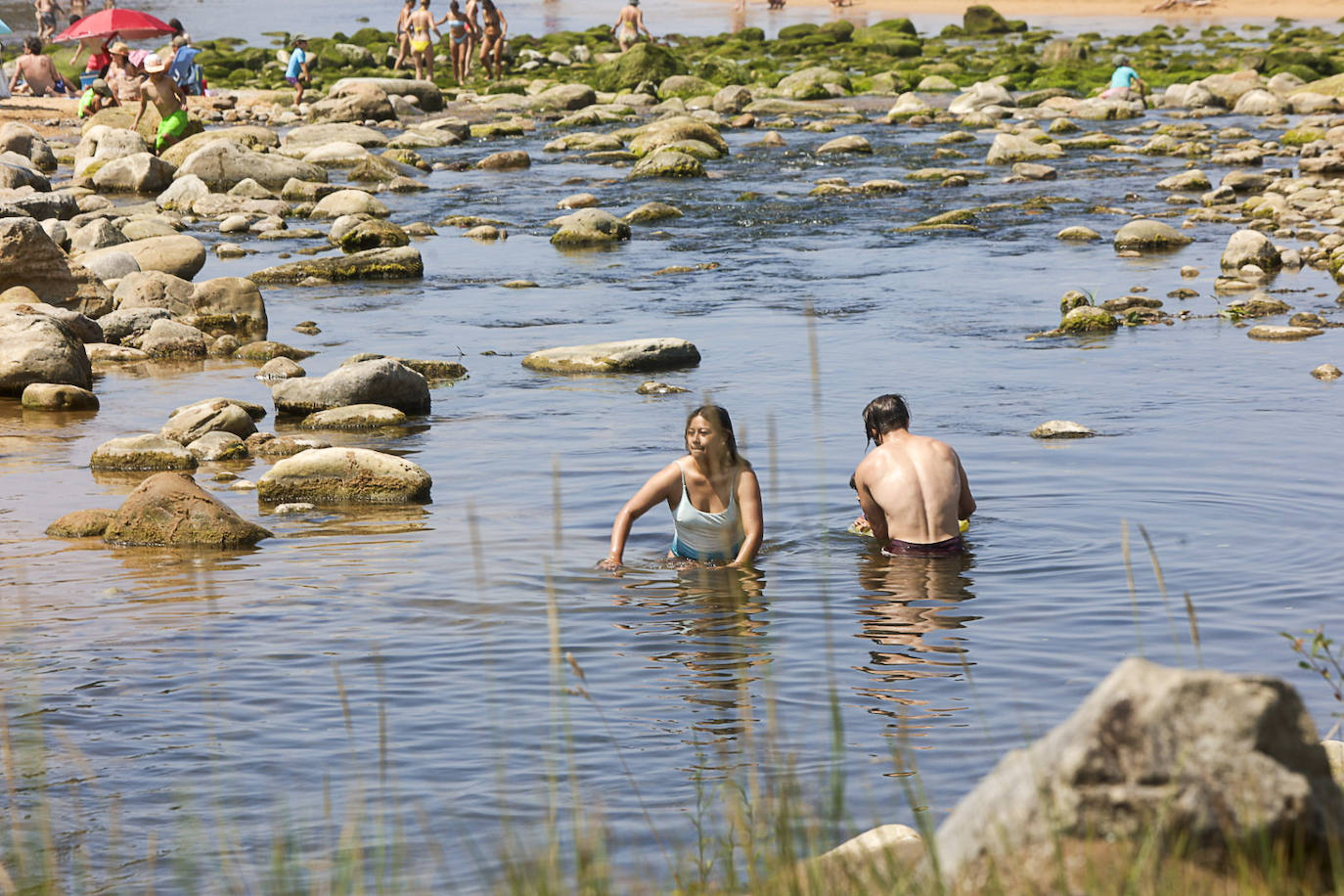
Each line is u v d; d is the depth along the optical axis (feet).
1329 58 355.36
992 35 481.05
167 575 64.03
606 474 80.43
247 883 36.14
